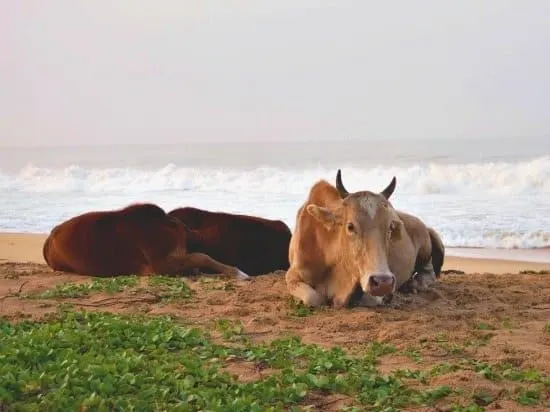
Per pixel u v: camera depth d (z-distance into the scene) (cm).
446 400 668
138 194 3303
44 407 577
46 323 916
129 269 1377
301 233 1143
